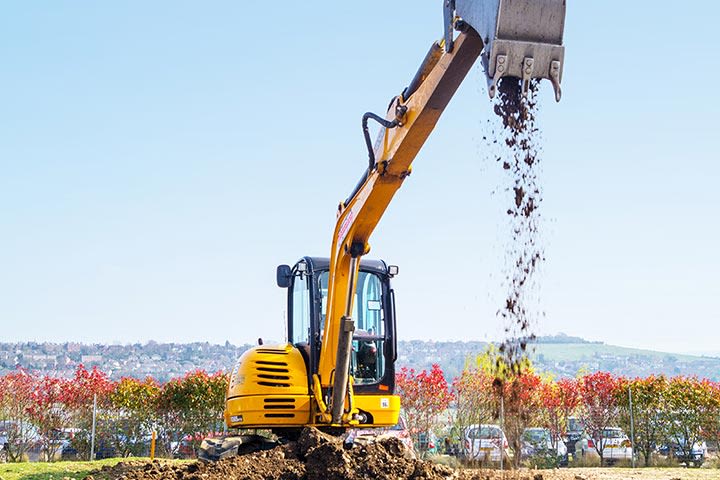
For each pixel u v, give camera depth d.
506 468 9.73
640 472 16.16
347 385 10.36
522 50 6.23
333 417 10.21
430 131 8.43
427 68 8.09
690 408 21.73
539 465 20.59
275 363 10.76
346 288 10.38
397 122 8.59
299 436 10.82
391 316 11.07
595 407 22.48
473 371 21.58
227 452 10.55
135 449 22.47
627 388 22.33
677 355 181.50
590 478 13.16
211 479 9.10
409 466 9.37
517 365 9.00
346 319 9.90
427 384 22.19
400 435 12.54
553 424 22.52
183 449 22.56
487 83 6.35
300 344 11.19
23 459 22.02
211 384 22.77
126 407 22.56
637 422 22.14
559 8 6.27
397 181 9.21
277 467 9.47
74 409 22.48
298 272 11.33
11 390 22.42
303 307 11.17
